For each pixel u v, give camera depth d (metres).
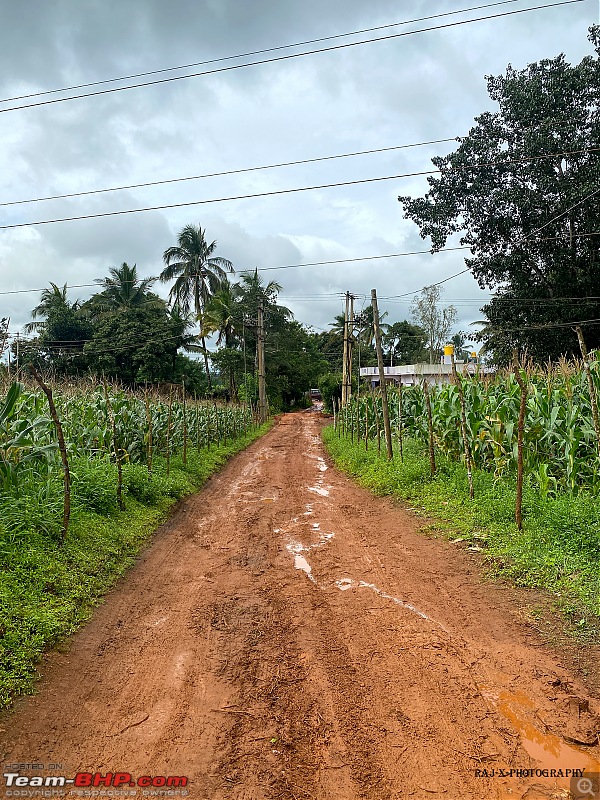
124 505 9.17
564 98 22.77
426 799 3.03
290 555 7.74
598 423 6.98
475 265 25.42
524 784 3.12
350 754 3.42
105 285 41.38
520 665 4.36
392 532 8.46
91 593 6.03
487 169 23.91
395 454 13.73
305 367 60.53
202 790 3.17
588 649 4.50
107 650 4.96
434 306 47.72
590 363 8.62
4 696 4.03
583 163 21.84
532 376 10.53
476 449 10.28
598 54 22.34
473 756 3.36
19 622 4.88
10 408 7.13
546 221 22.64
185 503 11.45
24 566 5.82
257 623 5.45
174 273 43.53
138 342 35.97
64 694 4.21
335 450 19.72
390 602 5.79
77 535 7.12
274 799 3.07
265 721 3.81
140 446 12.47
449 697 3.99
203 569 7.25
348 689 4.16
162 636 5.23
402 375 33.44
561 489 8.23
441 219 25.53
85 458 9.77
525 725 3.64
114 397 13.67
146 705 4.07
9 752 3.53
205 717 3.90
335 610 5.68
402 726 3.68
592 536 6.25
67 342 37.22
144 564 7.36
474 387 10.68
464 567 6.56
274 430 35.59
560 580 5.67
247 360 48.56
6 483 7.04
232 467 17.81
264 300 47.66
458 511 8.45
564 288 23.39
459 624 5.15
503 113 24.27
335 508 10.77
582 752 3.38
